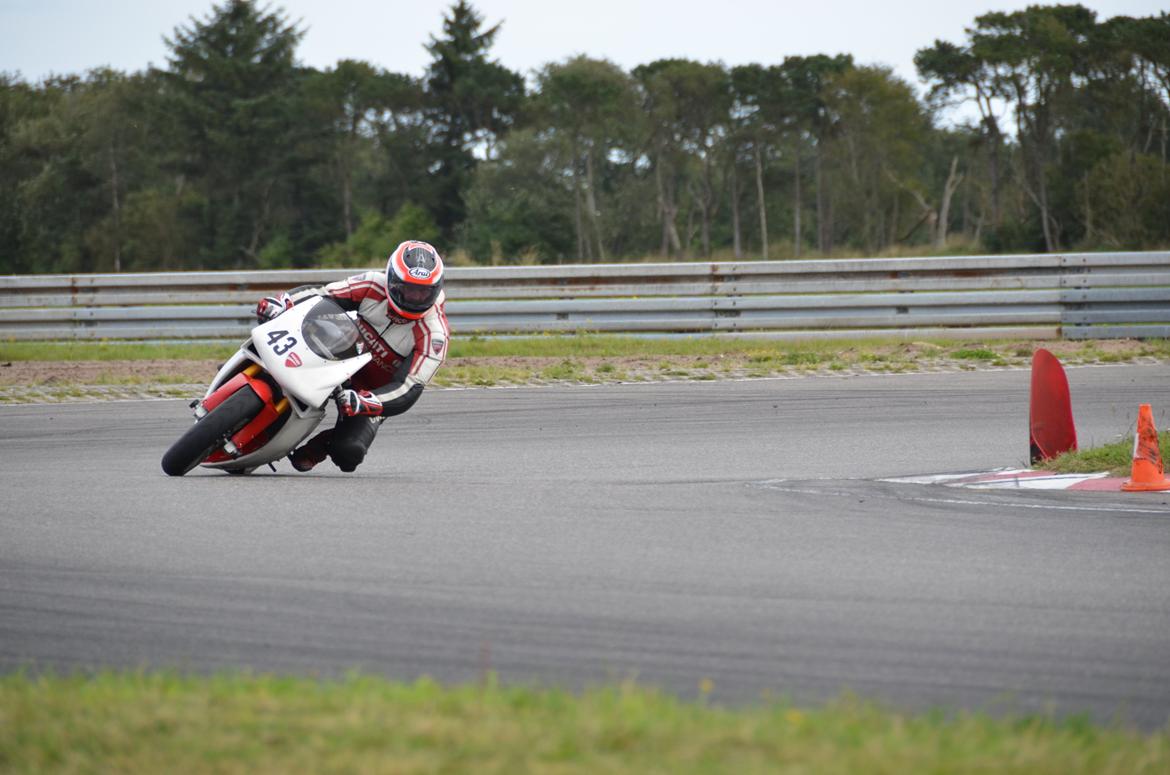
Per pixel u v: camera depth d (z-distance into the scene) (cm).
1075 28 18200
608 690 1044
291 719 948
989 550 1694
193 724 939
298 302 2375
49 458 2600
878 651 1245
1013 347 4516
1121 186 15562
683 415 3250
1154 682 1166
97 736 916
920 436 2873
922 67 18675
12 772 856
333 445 2333
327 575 1537
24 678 1124
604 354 4591
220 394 2281
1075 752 905
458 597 1439
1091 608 1409
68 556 1633
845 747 894
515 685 1116
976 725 967
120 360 4631
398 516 1916
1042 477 2336
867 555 1658
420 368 2359
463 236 19962
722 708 1052
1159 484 2189
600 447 2773
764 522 1884
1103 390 3550
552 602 1419
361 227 19712
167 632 1307
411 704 988
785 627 1326
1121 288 4609
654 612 1379
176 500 2045
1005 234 17662
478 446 2820
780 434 2925
